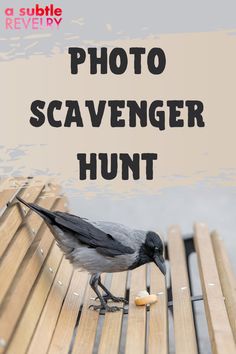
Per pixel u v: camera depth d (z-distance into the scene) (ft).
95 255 15.65
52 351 12.21
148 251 16.56
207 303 14.97
